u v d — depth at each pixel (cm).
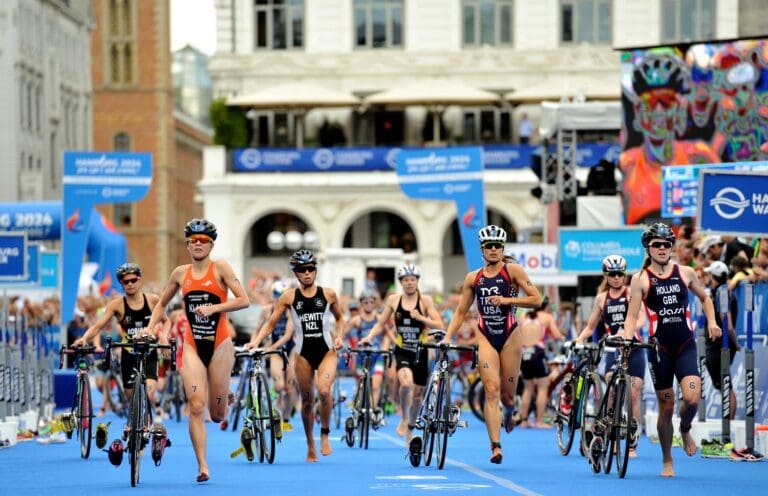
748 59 8656
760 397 5944
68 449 6488
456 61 19625
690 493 4378
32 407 7994
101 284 14175
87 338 5959
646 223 9056
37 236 13400
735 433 5984
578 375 5797
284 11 19825
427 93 18600
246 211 19312
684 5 19350
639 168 8981
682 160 8881
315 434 7356
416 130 19625
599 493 4362
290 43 19850
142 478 5000
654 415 6819
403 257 17250
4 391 6956
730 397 5828
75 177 10431
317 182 19250
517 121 19538
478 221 10275
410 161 10394
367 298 7844
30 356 7981
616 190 10944
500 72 19538
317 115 19662
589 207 10581
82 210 10425
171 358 4875
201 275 4684
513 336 5156
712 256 7100
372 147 19262
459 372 9906
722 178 5909
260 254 19950
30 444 6844
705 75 8781
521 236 13188
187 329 4719
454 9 19738
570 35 19625
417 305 6394
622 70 8956
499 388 5166
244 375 7694
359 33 19862
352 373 14525
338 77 19712
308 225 19912
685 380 4862
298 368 5625
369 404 6369
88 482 4866
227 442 6912
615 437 4959
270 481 4816
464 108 19538
